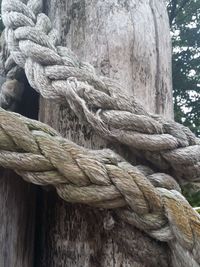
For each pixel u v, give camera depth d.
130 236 0.31
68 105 0.33
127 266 0.31
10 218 0.35
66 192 0.29
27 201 0.36
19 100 0.40
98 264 0.31
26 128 0.29
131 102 0.31
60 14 0.38
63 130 0.35
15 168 0.29
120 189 0.29
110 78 0.33
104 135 0.31
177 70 1.37
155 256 0.31
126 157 0.32
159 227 0.29
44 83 0.32
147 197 0.29
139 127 0.30
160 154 0.31
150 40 0.37
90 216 0.32
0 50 0.40
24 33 0.34
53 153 0.28
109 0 0.37
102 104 0.31
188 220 0.28
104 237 0.31
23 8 0.36
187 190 0.39
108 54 0.36
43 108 0.38
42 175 0.29
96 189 0.29
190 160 0.31
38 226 0.37
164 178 0.31
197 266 0.28
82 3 0.37
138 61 0.36
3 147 0.29
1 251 0.34
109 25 0.36
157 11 0.39
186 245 0.28
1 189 0.35
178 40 1.38
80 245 0.32
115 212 0.31
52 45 0.34
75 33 0.37
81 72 0.32
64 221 0.33
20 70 0.39
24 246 0.36
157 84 0.37
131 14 0.37
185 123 1.35
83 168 0.28
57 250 0.34
